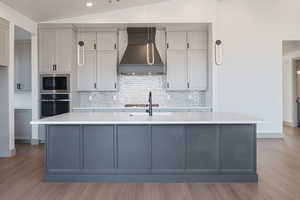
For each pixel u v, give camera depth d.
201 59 6.87
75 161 3.69
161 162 3.68
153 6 6.30
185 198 3.09
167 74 6.87
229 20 6.73
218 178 3.64
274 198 3.09
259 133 6.88
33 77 6.31
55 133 3.69
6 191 3.31
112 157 3.69
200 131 3.67
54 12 5.74
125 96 7.20
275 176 3.89
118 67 6.75
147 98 7.20
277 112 6.80
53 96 6.35
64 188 3.43
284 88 10.20
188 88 6.87
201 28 6.78
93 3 5.58
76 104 6.80
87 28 6.70
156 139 3.67
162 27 6.76
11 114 5.19
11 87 5.17
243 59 6.76
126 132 3.68
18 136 6.42
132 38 6.80
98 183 3.62
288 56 9.82
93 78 6.83
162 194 3.22
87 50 6.83
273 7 6.75
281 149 5.66
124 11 6.29
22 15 5.64
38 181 3.70
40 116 6.38
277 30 6.76
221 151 3.66
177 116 4.00
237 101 6.77
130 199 3.05
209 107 6.40
